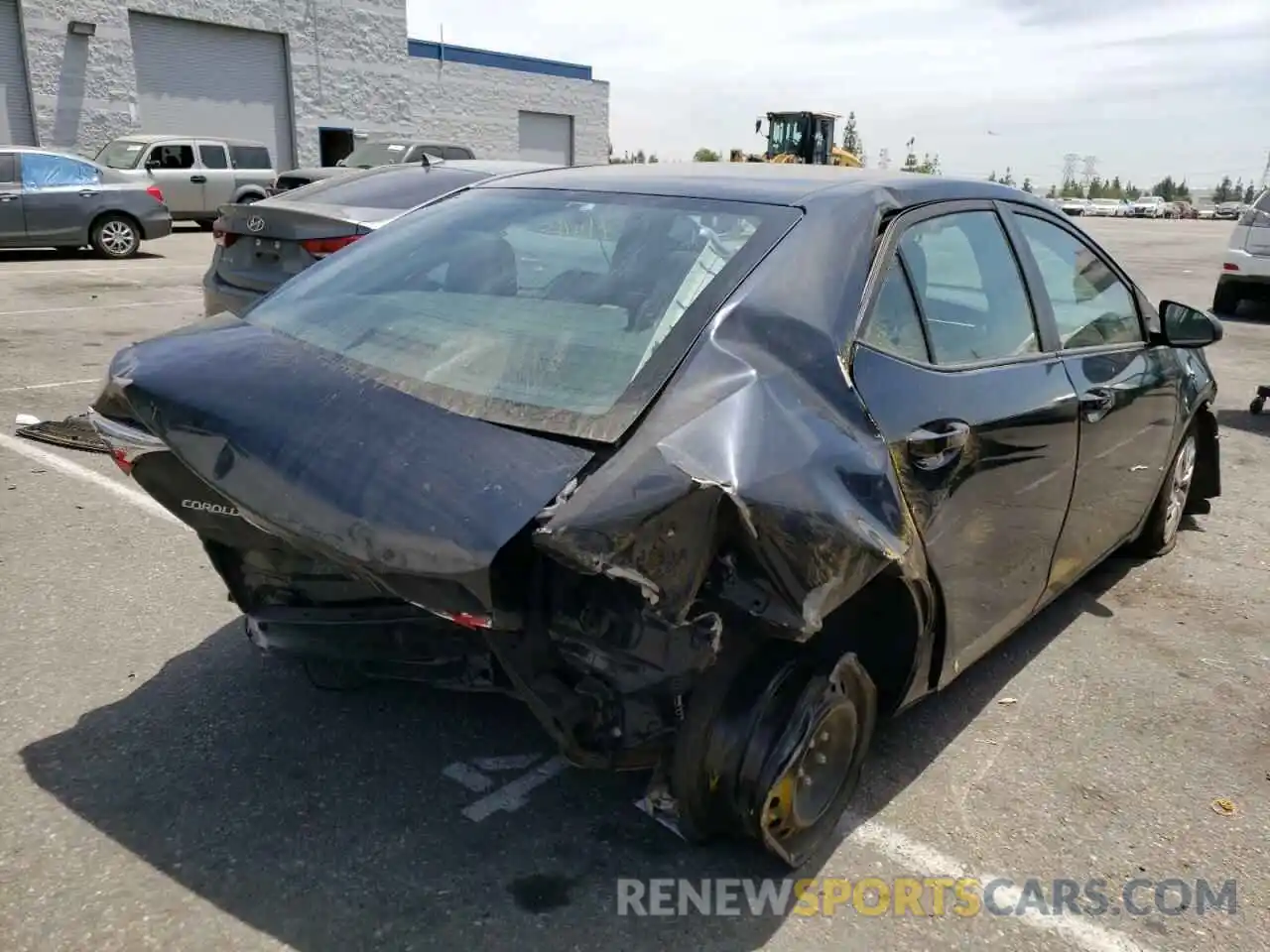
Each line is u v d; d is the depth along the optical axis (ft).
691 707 7.88
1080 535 12.16
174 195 64.13
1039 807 9.68
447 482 6.87
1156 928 8.18
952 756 10.48
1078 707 11.56
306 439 7.41
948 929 8.08
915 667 9.00
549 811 9.20
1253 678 12.37
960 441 9.01
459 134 106.01
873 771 10.16
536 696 7.43
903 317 9.25
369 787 9.42
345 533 6.84
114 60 76.02
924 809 9.58
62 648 11.71
